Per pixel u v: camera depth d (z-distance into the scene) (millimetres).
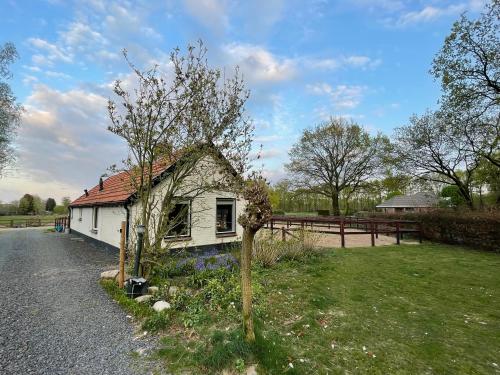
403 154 21234
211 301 4785
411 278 6984
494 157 17719
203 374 2938
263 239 8977
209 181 9297
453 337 3877
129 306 4738
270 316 4488
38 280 6730
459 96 16141
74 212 21391
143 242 6297
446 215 14125
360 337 3826
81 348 3451
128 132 6145
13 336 3758
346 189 31203
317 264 8258
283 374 2906
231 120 7113
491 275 7367
